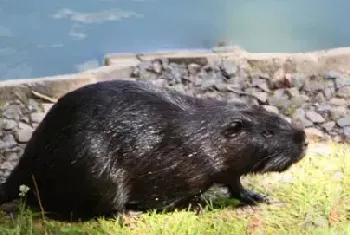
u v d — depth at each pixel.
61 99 5.38
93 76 7.24
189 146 5.20
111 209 5.27
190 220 5.30
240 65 7.54
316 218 5.35
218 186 5.79
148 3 11.16
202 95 7.20
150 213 5.40
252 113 5.34
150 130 5.20
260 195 5.60
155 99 5.30
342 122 6.83
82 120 5.15
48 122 5.29
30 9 10.76
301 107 7.08
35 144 5.29
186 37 9.83
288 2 11.28
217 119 5.26
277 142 5.30
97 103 5.22
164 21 10.45
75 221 5.31
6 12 10.61
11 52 9.41
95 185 5.12
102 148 5.11
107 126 5.15
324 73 7.53
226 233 5.17
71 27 10.18
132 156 5.17
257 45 9.47
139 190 5.31
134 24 10.34
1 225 5.22
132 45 9.59
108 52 9.41
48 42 9.77
